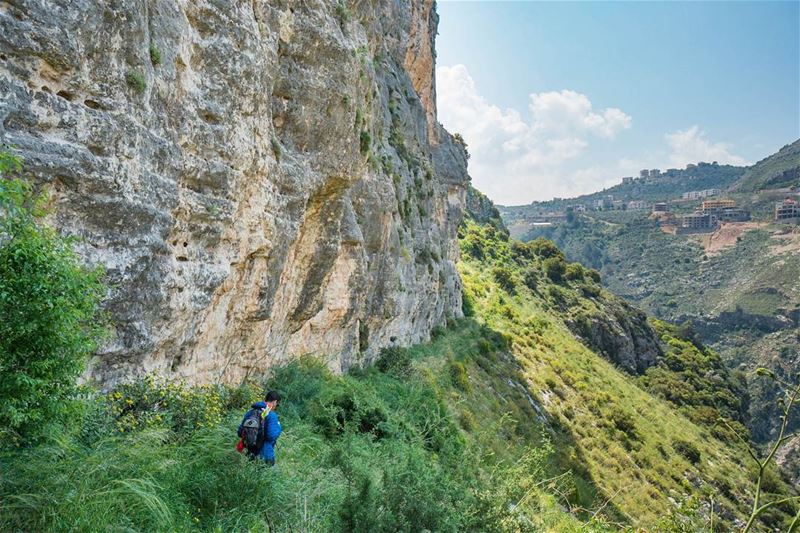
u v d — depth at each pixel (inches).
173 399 335.0
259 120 462.3
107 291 263.1
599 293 3307.1
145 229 321.4
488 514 306.3
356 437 487.2
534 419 1457.9
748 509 1482.5
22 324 192.2
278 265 519.5
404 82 1673.2
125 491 221.5
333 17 609.9
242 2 438.6
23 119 251.0
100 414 269.1
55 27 258.7
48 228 219.3
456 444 634.2
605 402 1882.4
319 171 579.5
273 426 304.8
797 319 4761.3
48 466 205.8
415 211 1355.8
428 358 1219.9
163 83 341.7
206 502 270.2
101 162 283.4
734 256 6358.3
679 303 5876.0
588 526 455.2
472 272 2733.8
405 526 255.0
